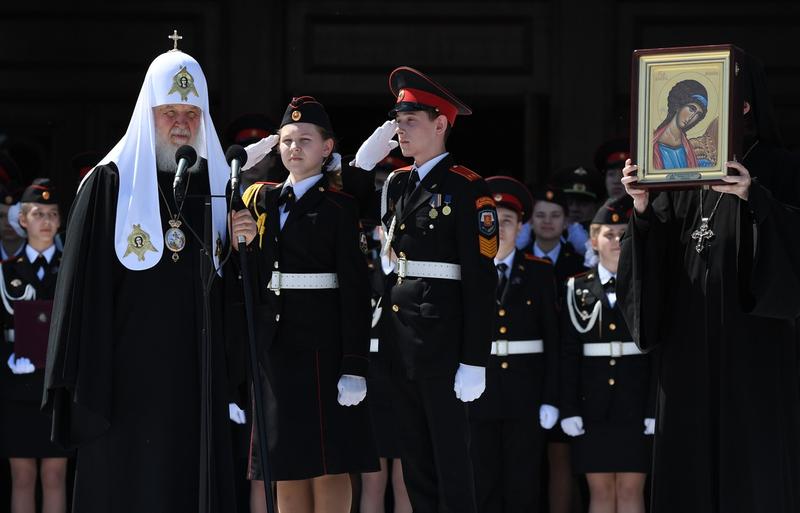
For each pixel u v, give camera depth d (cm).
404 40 4453
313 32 4459
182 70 2267
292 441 2352
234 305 2291
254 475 2378
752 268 2164
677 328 2256
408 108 2377
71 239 2180
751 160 2272
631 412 2984
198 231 2247
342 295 2400
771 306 2136
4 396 3164
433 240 2342
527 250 3453
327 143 2475
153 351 2184
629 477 2994
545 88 4428
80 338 2141
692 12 4384
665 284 2291
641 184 2189
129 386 2175
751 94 2264
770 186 2256
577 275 3111
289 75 4444
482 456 3050
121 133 4503
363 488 3216
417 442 2377
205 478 2106
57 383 2120
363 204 2509
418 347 2312
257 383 2075
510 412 3034
